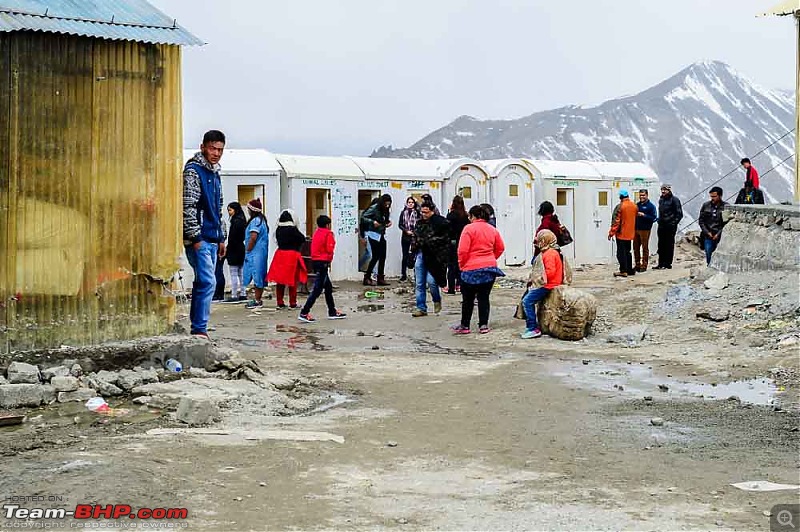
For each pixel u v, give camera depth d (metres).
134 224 9.19
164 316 9.47
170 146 9.41
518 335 14.10
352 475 6.05
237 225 18.94
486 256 14.40
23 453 6.25
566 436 7.46
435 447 7.00
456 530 4.89
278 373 10.08
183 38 9.14
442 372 10.77
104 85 8.97
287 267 17.78
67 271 8.78
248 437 6.98
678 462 6.58
